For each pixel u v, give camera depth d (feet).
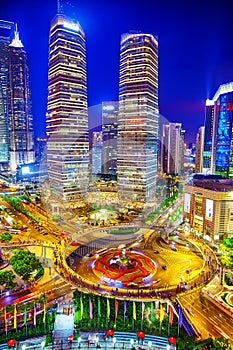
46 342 259.80
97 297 329.93
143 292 346.33
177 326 283.38
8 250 478.18
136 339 266.77
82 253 478.18
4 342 260.62
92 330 277.64
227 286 367.45
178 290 353.51
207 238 538.06
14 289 352.49
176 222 643.45
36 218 655.35
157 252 483.51
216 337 274.36
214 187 564.71
